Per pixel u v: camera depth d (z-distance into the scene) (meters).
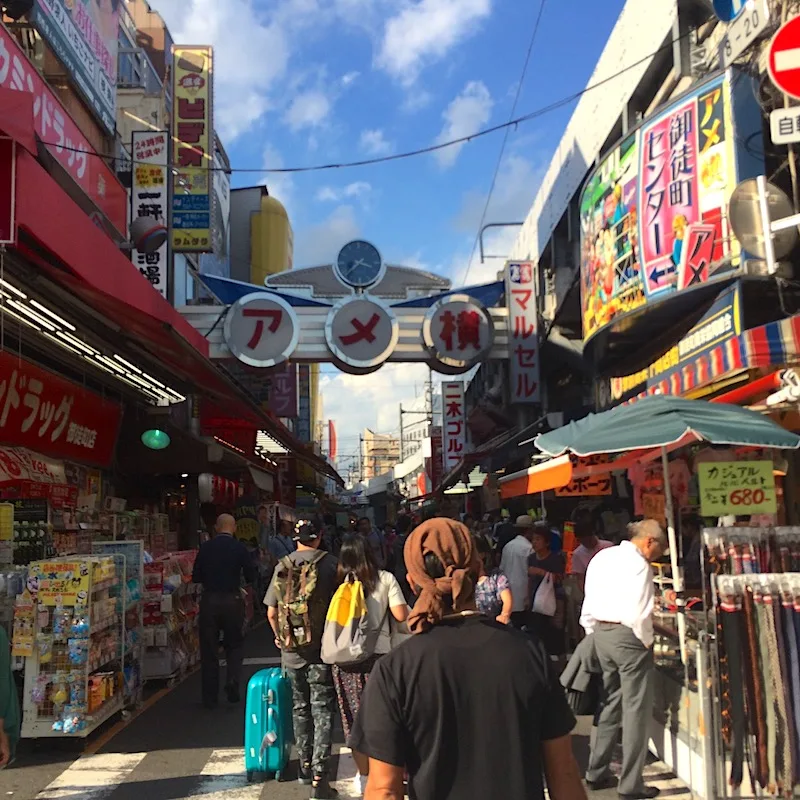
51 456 10.33
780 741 4.25
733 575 4.45
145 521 12.16
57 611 6.00
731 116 9.73
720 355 7.86
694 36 11.79
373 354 17.39
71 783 5.30
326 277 19.48
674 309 11.05
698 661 4.58
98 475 11.91
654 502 7.66
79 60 11.91
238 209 32.44
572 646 8.98
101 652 6.43
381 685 1.99
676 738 5.20
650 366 12.80
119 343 8.94
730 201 6.68
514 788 1.89
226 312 17.30
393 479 56.84
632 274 11.48
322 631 5.15
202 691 7.47
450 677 1.96
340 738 6.43
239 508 16.16
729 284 9.77
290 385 23.67
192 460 12.53
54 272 5.80
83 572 6.02
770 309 9.55
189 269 19.75
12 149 4.57
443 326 17.84
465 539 2.21
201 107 14.98
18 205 4.58
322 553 5.45
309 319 17.70
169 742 6.24
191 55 15.11
